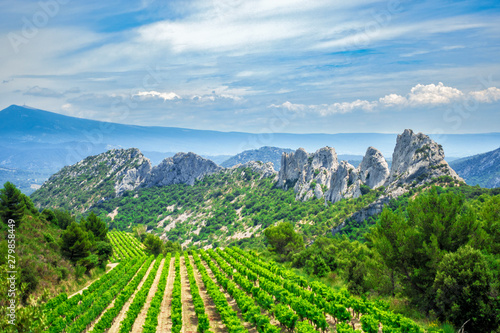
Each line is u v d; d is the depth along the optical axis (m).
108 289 50.47
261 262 66.88
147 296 49.12
